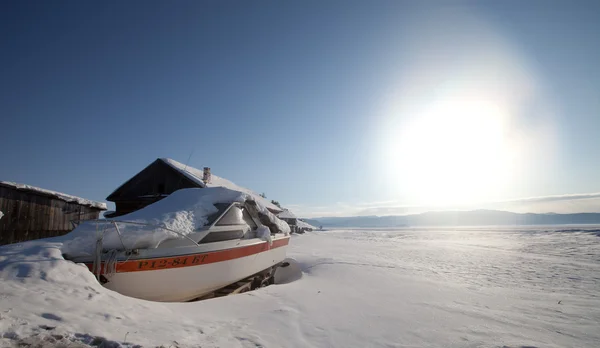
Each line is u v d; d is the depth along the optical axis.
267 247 8.90
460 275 10.09
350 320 4.98
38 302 3.44
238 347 3.50
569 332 4.73
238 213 7.53
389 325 4.82
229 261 6.93
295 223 49.19
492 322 5.14
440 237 38.66
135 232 5.36
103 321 3.40
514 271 11.05
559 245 21.38
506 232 47.34
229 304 5.56
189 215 6.39
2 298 3.35
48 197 8.73
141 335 3.25
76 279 4.29
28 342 2.62
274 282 10.27
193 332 3.72
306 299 6.18
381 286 7.87
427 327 4.78
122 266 5.07
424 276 9.65
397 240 32.16
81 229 5.42
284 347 3.72
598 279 9.55
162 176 16.88
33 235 8.22
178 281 5.75
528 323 5.15
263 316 4.93
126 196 17.02
